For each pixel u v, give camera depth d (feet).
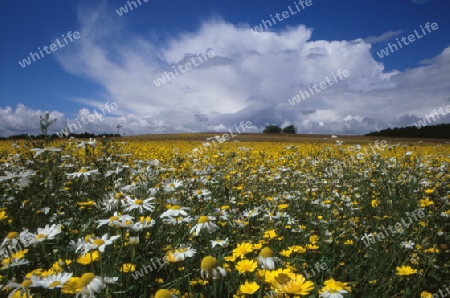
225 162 28.91
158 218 12.96
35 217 12.93
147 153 40.37
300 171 28.53
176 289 8.68
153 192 15.61
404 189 21.11
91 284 6.22
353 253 13.16
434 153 43.60
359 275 11.21
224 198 18.38
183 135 145.89
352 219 16.52
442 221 14.92
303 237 13.71
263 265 7.06
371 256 12.32
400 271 9.91
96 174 17.02
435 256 11.74
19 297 6.28
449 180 24.08
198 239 11.44
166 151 43.06
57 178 16.92
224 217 14.14
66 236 11.48
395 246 13.19
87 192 16.55
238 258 9.66
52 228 9.09
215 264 7.40
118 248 9.80
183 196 15.34
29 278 7.27
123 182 17.88
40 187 15.56
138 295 8.54
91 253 8.00
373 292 10.09
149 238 10.77
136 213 13.00
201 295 7.90
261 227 14.24
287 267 9.30
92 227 11.45
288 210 18.19
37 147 18.47
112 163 19.40
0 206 14.48
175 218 11.79
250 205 18.76
